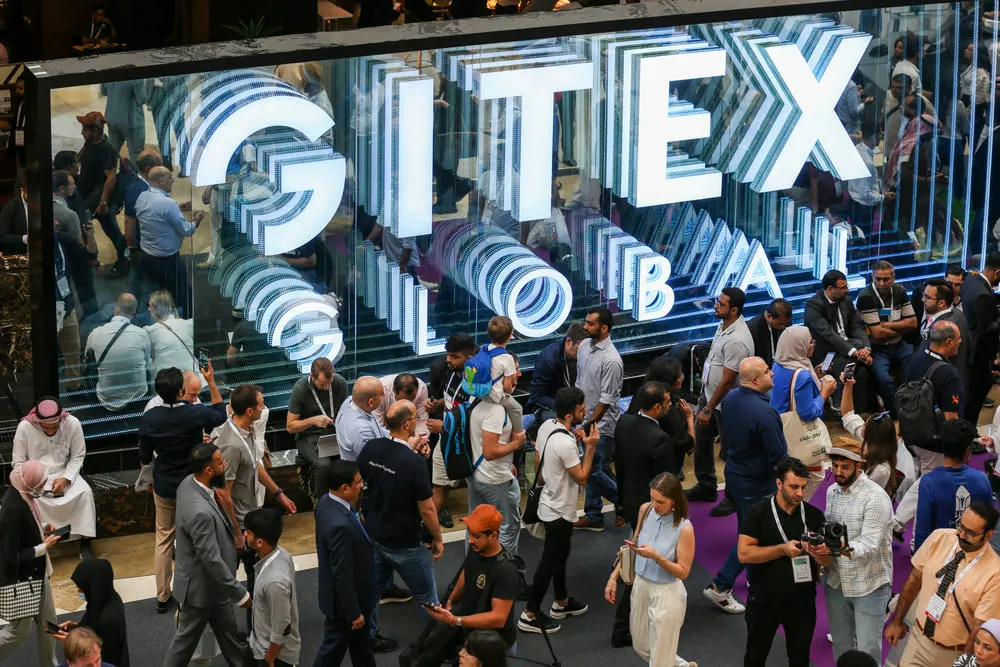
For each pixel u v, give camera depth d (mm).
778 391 10125
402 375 10156
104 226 10867
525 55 11898
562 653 9016
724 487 11578
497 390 9469
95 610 7602
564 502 9055
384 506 8672
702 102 12633
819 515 7879
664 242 12859
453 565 10258
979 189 13961
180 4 17719
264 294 11539
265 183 11320
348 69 11367
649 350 13023
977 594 7316
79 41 18375
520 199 12188
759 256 13211
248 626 8852
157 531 9617
